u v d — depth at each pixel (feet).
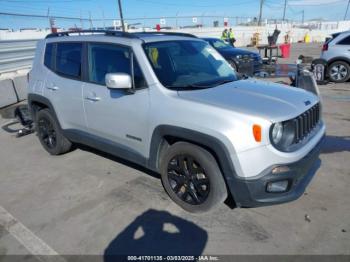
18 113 20.71
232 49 40.04
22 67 40.98
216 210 10.60
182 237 9.45
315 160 10.23
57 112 14.83
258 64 39.04
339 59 32.24
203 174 9.97
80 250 9.15
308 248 8.71
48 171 14.51
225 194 9.81
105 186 12.72
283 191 9.13
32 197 12.23
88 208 11.22
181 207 10.89
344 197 11.05
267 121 8.55
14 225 10.48
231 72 13.29
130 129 11.55
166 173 10.94
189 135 9.57
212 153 9.59
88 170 14.32
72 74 13.82
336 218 9.90
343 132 17.71
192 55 12.54
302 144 9.48
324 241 8.93
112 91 11.84
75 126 14.28
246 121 8.65
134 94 11.07
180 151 10.18
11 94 28.45
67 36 14.55
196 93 10.25
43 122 16.30
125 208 11.08
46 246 9.38
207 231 9.62
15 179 13.92
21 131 20.03
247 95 10.12
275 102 9.63
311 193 11.37
